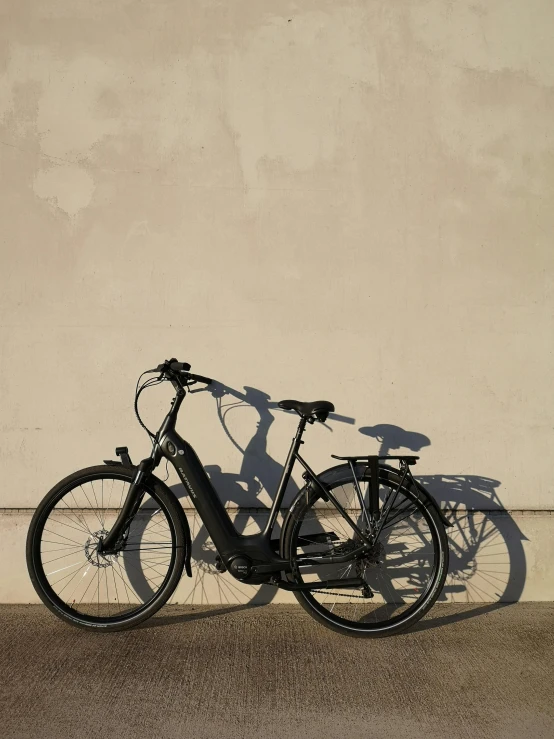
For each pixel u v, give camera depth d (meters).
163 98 3.74
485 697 2.90
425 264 3.78
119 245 3.76
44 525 3.62
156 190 3.74
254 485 3.81
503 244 3.79
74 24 3.72
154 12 3.72
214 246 3.75
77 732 2.65
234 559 3.38
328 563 3.42
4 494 3.79
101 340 3.77
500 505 3.82
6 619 3.58
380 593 3.81
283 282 3.77
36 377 3.78
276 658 3.21
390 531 3.82
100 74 3.73
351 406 3.79
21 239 3.75
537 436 3.81
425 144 3.77
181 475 3.45
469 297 3.79
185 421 3.80
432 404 3.80
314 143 3.75
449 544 3.83
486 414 3.81
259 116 3.74
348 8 3.73
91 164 3.74
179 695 2.89
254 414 3.79
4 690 2.91
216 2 3.72
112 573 3.80
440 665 3.15
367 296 3.78
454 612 3.73
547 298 3.79
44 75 3.73
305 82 3.74
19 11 3.71
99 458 3.79
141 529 3.79
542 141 3.78
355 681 3.02
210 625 3.54
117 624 3.44
